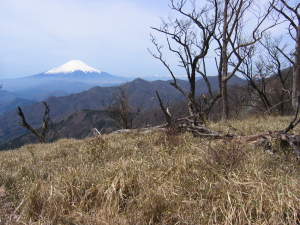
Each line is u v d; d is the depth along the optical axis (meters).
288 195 2.72
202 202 2.99
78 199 3.70
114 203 3.42
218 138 6.30
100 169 4.54
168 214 3.00
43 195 3.61
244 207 2.77
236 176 3.25
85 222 3.11
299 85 11.35
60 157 6.30
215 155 3.98
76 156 6.07
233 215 2.71
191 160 4.20
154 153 5.20
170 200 3.19
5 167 5.93
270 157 4.15
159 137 6.68
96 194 3.78
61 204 3.50
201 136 6.80
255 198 2.84
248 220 2.55
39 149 8.70
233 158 3.82
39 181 4.04
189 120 7.70
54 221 3.26
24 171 5.16
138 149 5.84
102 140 6.88
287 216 2.51
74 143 8.20
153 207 3.13
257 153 4.32
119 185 3.77
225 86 11.35
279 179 3.18
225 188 3.11
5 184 4.66
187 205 3.03
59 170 4.94
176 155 4.78
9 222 3.21
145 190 3.49
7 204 3.89
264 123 8.09
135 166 4.25
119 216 3.25
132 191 3.68
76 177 4.02
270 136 4.95
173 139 6.05
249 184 3.06
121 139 7.81
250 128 7.17
